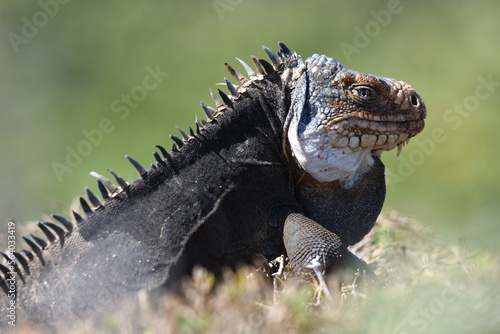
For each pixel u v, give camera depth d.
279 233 22.95
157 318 19.28
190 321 18.89
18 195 67.81
